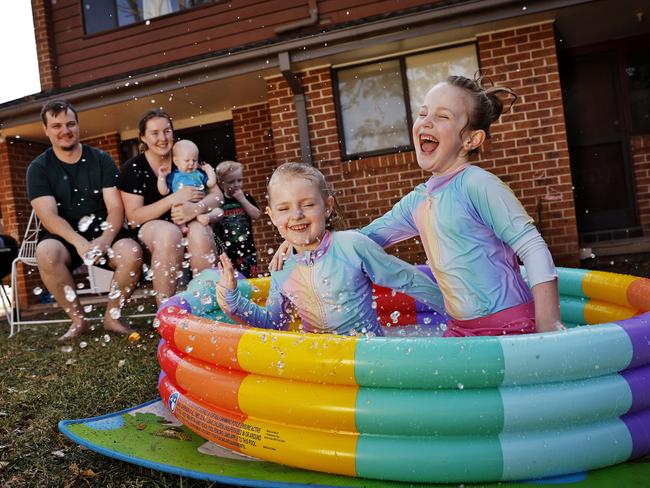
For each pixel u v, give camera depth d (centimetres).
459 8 531
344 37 560
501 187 165
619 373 137
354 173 623
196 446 172
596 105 682
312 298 194
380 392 133
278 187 184
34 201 403
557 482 130
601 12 559
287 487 136
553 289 155
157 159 396
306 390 140
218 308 242
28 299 755
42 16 783
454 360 126
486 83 577
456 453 127
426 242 184
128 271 393
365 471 133
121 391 253
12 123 680
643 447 136
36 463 179
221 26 724
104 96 645
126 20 766
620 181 681
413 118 618
